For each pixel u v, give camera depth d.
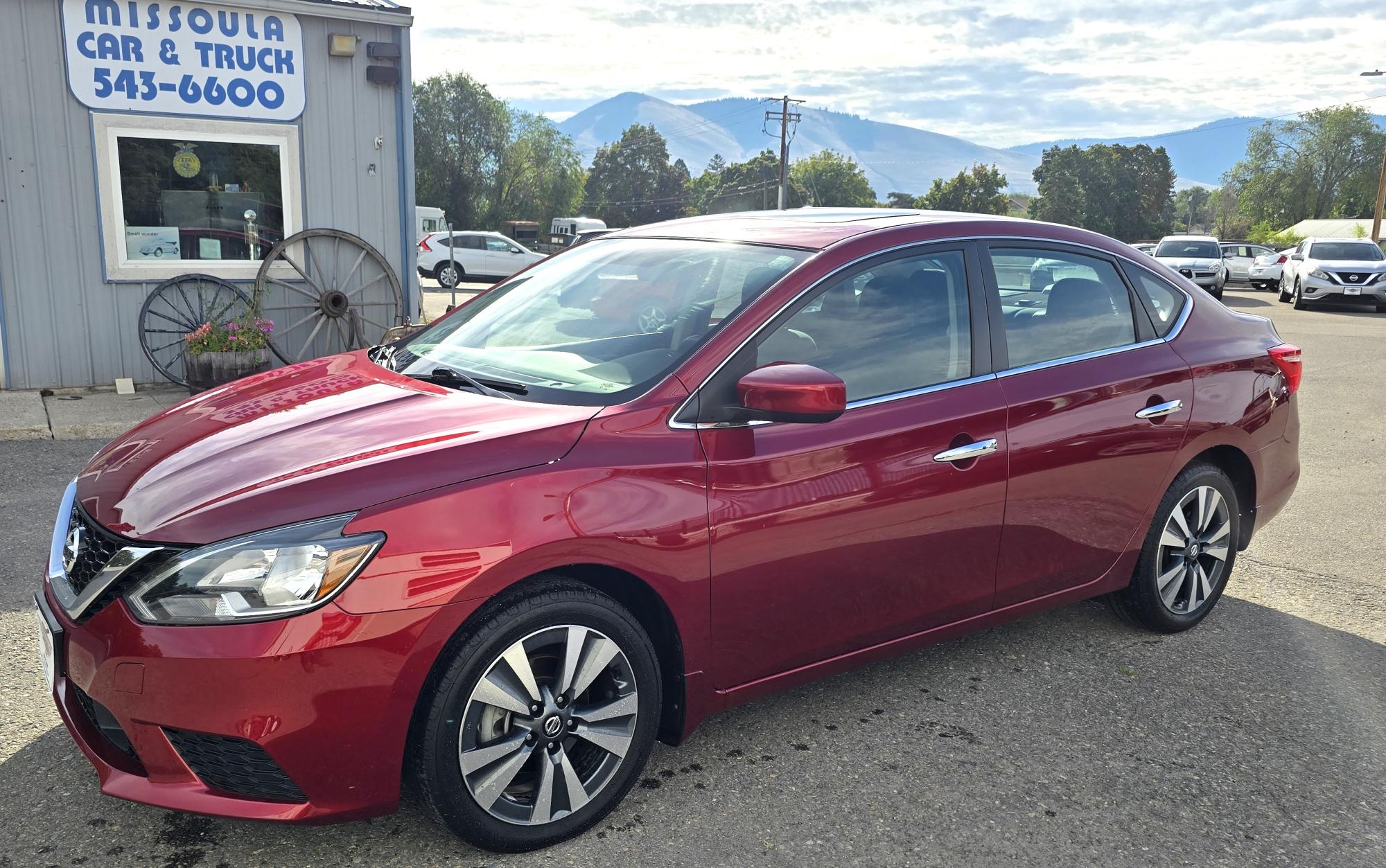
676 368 2.90
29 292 8.51
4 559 4.59
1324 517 6.16
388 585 2.36
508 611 2.53
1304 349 14.72
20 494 5.66
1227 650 4.14
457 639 2.49
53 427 7.17
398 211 9.91
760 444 2.91
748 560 2.88
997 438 3.38
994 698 3.64
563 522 2.55
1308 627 4.42
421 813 2.83
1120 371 3.78
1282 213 87.88
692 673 2.89
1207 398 4.05
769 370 2.76
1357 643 4.25
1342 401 10.29
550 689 2.65
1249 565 5.27
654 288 3.37
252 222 9.30
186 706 2.30
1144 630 4.27
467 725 2.51
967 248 3.54
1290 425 4.45
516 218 79.19
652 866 2.63
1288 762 3.27
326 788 2.39
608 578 2.80
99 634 2.39
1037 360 3.59
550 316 3.47
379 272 9.88
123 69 8.53
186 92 8.79
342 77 9.41
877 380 3.19
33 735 3.15
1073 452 3.60
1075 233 3.91
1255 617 4.51
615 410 2.79
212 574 2.31
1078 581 3.82
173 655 2.29
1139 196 113.62
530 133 81.62
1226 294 29.23
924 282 3.40
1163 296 4.11
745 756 3.19
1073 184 113.50
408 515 2.41
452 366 3.31
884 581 3.21
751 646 2.99
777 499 2.91
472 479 2.51
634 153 127.50
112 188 8.66
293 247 9.42
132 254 8.86
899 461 3.14
